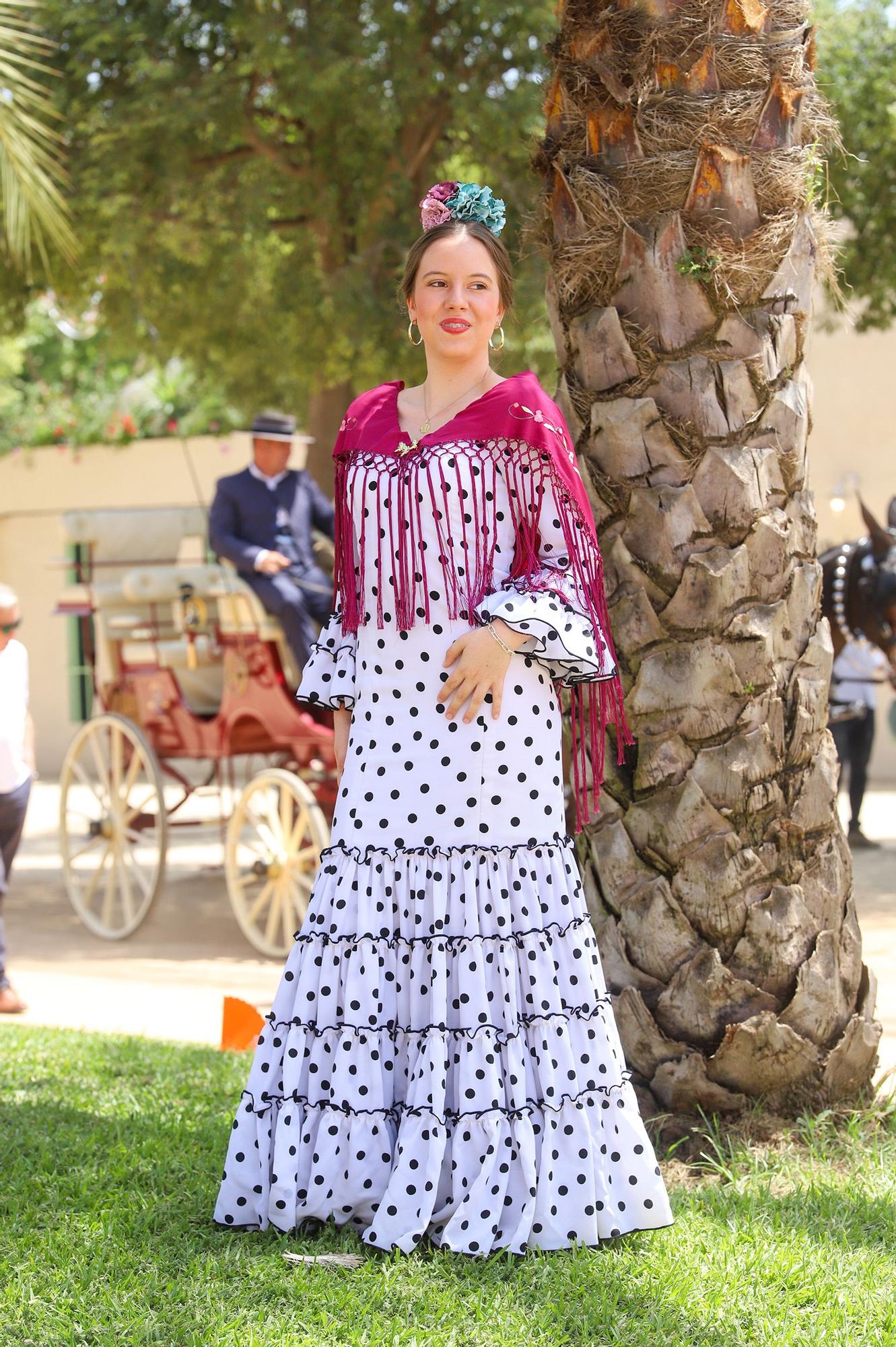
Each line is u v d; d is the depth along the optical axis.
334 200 8.91
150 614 7.64
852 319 4.04
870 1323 2.55
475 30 8.34
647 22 3.51
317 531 7.56
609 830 3.63
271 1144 2.91
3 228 8.69
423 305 3.01
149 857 10.12
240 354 10.53
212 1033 5.21
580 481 3.00
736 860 3.53
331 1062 2.89
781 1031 3.51
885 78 8.57
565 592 2.90
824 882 3.63
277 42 7.75
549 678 2.99
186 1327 2.48
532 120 7.99
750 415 3.58
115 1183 3.24
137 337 10.53
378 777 2.94
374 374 8.78
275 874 6.64
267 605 6.67
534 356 9.70
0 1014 5.60
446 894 2.87
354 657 3.10
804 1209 3.09
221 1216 2.94
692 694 3.54
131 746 7.64
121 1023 5.40
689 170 3.52
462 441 2.92
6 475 17.20
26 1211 3.06
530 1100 2.85
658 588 3.57
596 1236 2.85
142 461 16.30
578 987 2.92
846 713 9.02
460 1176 2.79
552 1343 2.45
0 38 7.16
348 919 2.91
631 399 3.59
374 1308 2.56
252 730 7.08
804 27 3.64
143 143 8.23
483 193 3.08
